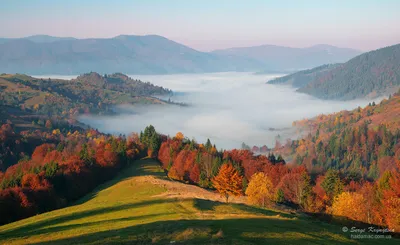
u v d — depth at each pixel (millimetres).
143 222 40250
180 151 124500
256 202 63969
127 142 145500
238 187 64750
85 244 30969
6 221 68125
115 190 82375
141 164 124688
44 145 166250
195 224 35719
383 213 53344
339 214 56281
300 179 77000
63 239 35156
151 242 29953
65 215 50125
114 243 30359
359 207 55406
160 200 54500
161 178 92062
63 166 97688
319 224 44719
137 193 72875
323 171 144750
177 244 28906
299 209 69438
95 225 41438
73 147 172750
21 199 73000
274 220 41406
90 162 106375
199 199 55188
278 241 31266
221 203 54375
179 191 72000
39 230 41688
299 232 35344
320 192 77438
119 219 44094
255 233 32875
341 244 33562
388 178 59969
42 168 96625
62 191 90188
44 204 78688
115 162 114688
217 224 35844
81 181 95312
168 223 37250
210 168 101562
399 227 47188
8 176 108250
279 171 103000
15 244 35344
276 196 72875
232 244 28953
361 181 101812
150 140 142750
